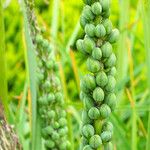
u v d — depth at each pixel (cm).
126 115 85
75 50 95
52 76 51
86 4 34
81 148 35
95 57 33
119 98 74
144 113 88
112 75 34
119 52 77
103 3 33
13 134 36
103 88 34
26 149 63
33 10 49
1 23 45
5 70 45
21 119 66
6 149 35
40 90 51
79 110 79
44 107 51
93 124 35
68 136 64
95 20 34
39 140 51
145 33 58
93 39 34
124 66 80
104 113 34
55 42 78
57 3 80
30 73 49
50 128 51
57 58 73
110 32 34
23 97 69
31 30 50
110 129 35
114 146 64
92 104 35
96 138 34
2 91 45
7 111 46
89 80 34
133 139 62
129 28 81
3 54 45
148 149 46
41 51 51
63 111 52
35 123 50
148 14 51
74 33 79
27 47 49
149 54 57
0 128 35
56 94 51
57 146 52
